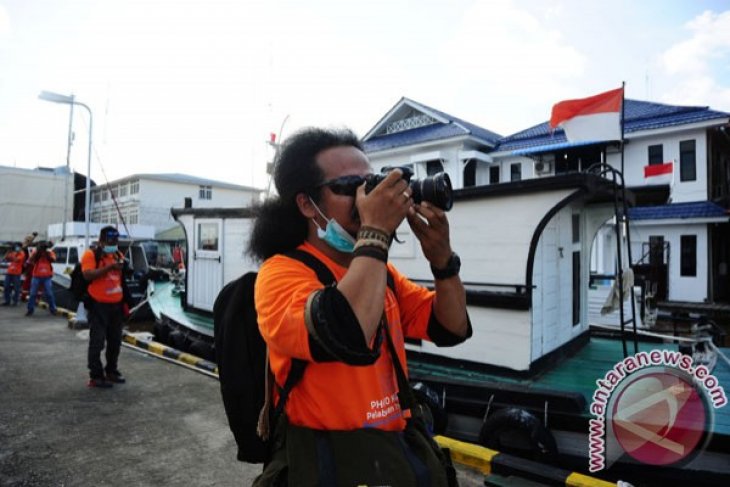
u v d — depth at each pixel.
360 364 0.89
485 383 4.07
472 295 4.60
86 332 7.93
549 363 4.71
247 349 1.22
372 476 0.98
